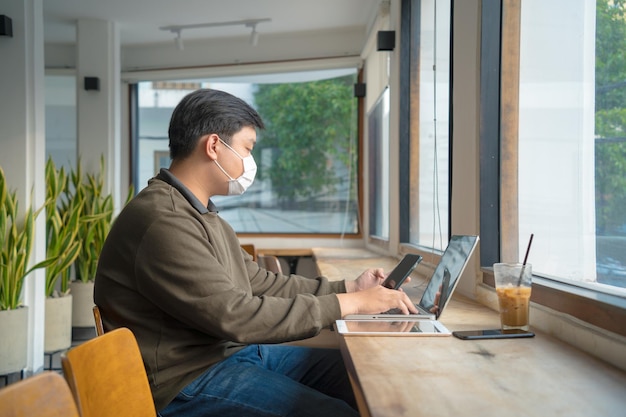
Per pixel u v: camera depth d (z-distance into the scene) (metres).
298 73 6.61
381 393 1.02
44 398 0.79
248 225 6.79
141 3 5.48
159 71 6.78
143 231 1.63
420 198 4.01
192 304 1.58
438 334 1.51
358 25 6.14
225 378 1.67
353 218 6.54
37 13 4.08
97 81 5.90
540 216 2.08
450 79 2.66
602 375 1.14
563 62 1.90
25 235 3.89
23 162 4.02
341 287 2.18
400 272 2.03
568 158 1.89
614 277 1.64
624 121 1.58
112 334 1.14
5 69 4.02
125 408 1.14
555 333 1.52
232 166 1.85
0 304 3.84
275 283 2.16
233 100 1.87
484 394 1.01
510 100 2.24
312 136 6.65
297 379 2.03
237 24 6.02
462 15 2.47
